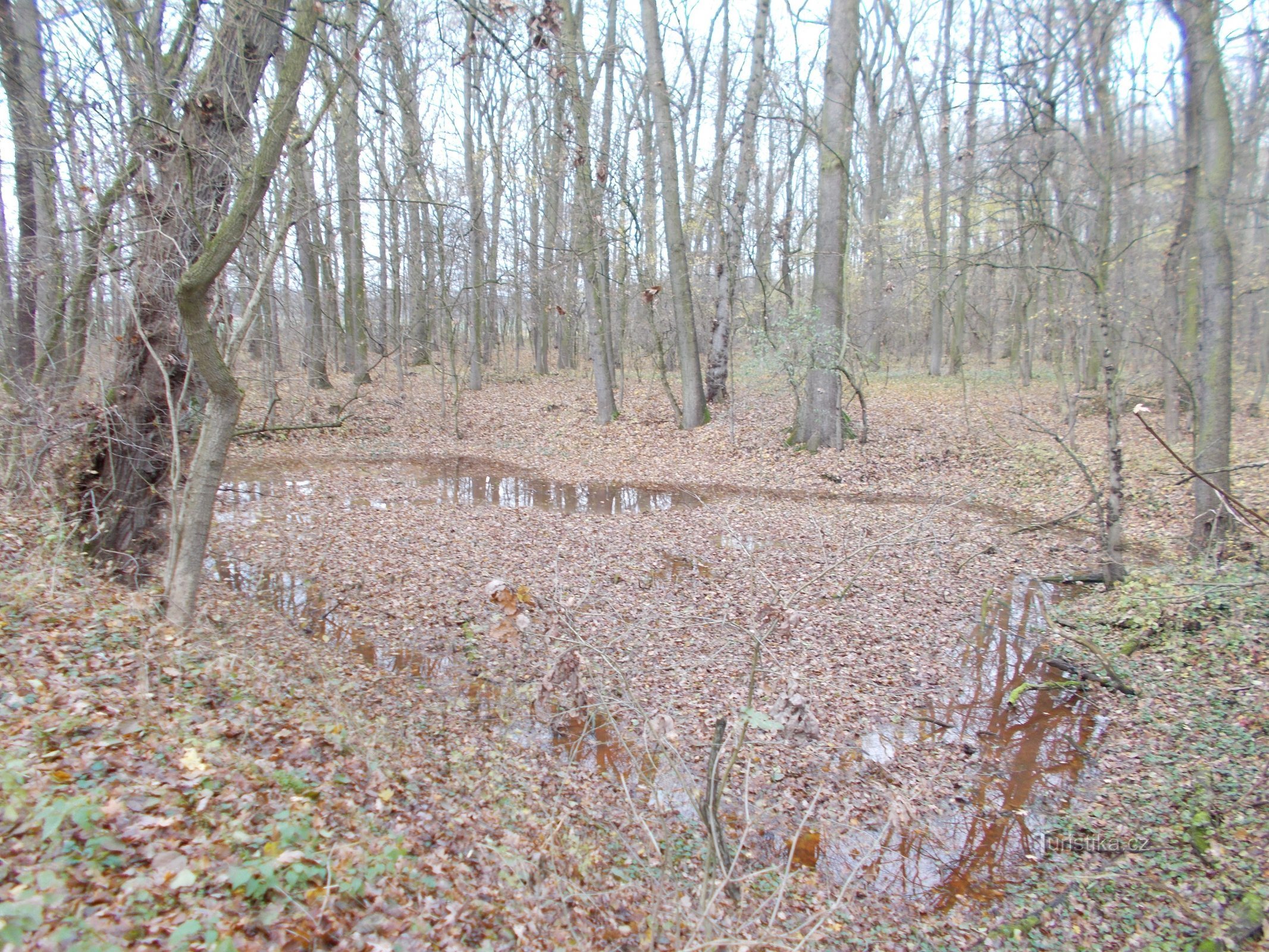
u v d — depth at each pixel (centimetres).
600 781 622
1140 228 1653
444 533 1284
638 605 987
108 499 802
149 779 376
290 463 1856
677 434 2150
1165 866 523
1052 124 1051
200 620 755
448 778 553
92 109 757
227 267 835
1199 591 891
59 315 967
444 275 2208
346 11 700
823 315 1856
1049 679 840
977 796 648
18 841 297
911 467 1805
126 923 265
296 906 296
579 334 3791
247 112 732
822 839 590
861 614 992
